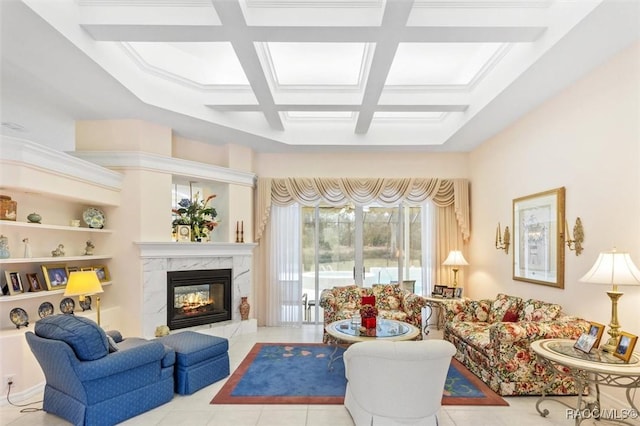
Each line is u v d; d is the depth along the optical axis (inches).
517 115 176.9
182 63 171.5
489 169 215.2
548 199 156.3
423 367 98.3
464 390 136.2
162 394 124.4
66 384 109.3
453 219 248.1
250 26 115.3
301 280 247.1
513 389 130.0
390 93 178.1
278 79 175.2
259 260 245.9
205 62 172.7
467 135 209.2
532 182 169.8
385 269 254.2
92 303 180.7
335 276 254.4
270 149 240.7
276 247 246.5
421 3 114.7
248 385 140.8
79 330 107.7
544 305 148.8
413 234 255.6
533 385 130.1
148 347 120.1
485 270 221.0
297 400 128.0
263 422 113.0
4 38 112.3
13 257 143.1
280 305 245.1
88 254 175.9
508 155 191.9
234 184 227.1
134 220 183.6
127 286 183.0
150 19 116.1
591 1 98.1
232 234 225.1
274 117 197.0
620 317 120.8
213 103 181.3
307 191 245.1
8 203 132.1
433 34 119.2
